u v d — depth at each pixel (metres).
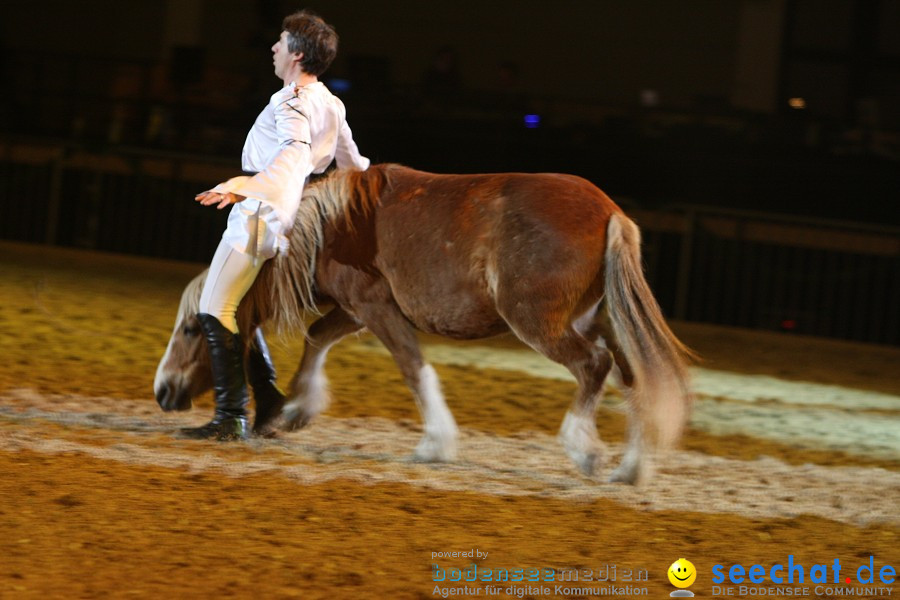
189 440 9.02
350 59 29.00
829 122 28.72
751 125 27.61
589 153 26.92
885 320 21.86
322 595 5.71
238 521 6.83
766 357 18.56
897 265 21.77
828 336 22.12
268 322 9.22
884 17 33.75
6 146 26.11
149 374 12.15
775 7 32.22
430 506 7.48
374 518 7.10
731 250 22.36
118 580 5.72
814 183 26.45
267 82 28.38
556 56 34.97
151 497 7.19
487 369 14.45
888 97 33.84
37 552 6.04
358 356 14.34
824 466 10.12
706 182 26.69
